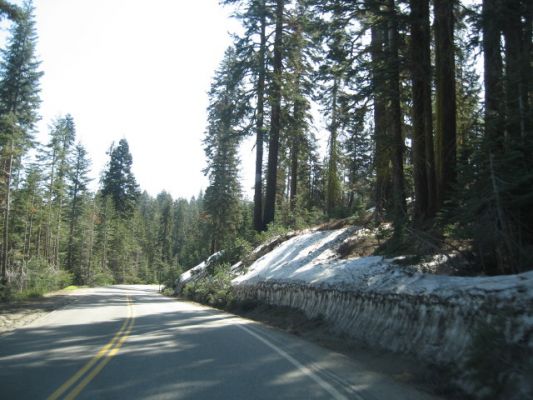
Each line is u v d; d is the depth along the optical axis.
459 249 12.33
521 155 9.31
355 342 10.79
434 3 16.22
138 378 7.73
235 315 19.55
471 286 7.96
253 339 12.12
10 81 42.34
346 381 7.51
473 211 9.90
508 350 6.37
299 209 36.09
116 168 99.94
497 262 10.60
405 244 13.89
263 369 8.40
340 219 27.34
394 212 15.12
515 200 9.48
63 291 43.91
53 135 65.31
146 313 20.09
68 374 8.09
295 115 33.81
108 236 90.00
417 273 10.75
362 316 11.50
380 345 9.84
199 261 52.88
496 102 12.67
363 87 17.36
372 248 18.31
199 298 28.84
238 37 32.88
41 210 59.31
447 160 15.27
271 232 31.84
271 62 32.75
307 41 30.97
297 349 10.55
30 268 46.91
